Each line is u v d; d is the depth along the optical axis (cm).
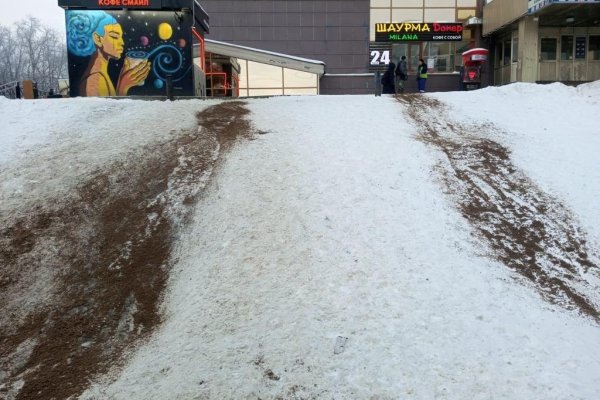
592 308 585
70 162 806
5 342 530
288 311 530
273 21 2597
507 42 2450
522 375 454
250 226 666
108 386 461
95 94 1381
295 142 892
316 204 709
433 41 2602
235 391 436
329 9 2594
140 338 529
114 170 789
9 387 474
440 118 1077
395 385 442
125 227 679
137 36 1377
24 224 678
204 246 640
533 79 2159
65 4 1344
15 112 1003
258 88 2364
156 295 584
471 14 2588
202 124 966
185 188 750
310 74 2364
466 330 511
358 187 755
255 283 573
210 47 2245
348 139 915
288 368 461
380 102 1164
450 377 452
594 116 1101
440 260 620
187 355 481
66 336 538
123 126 935
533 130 1023
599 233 718
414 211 715
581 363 472
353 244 636
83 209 707
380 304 542
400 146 902
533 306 563
